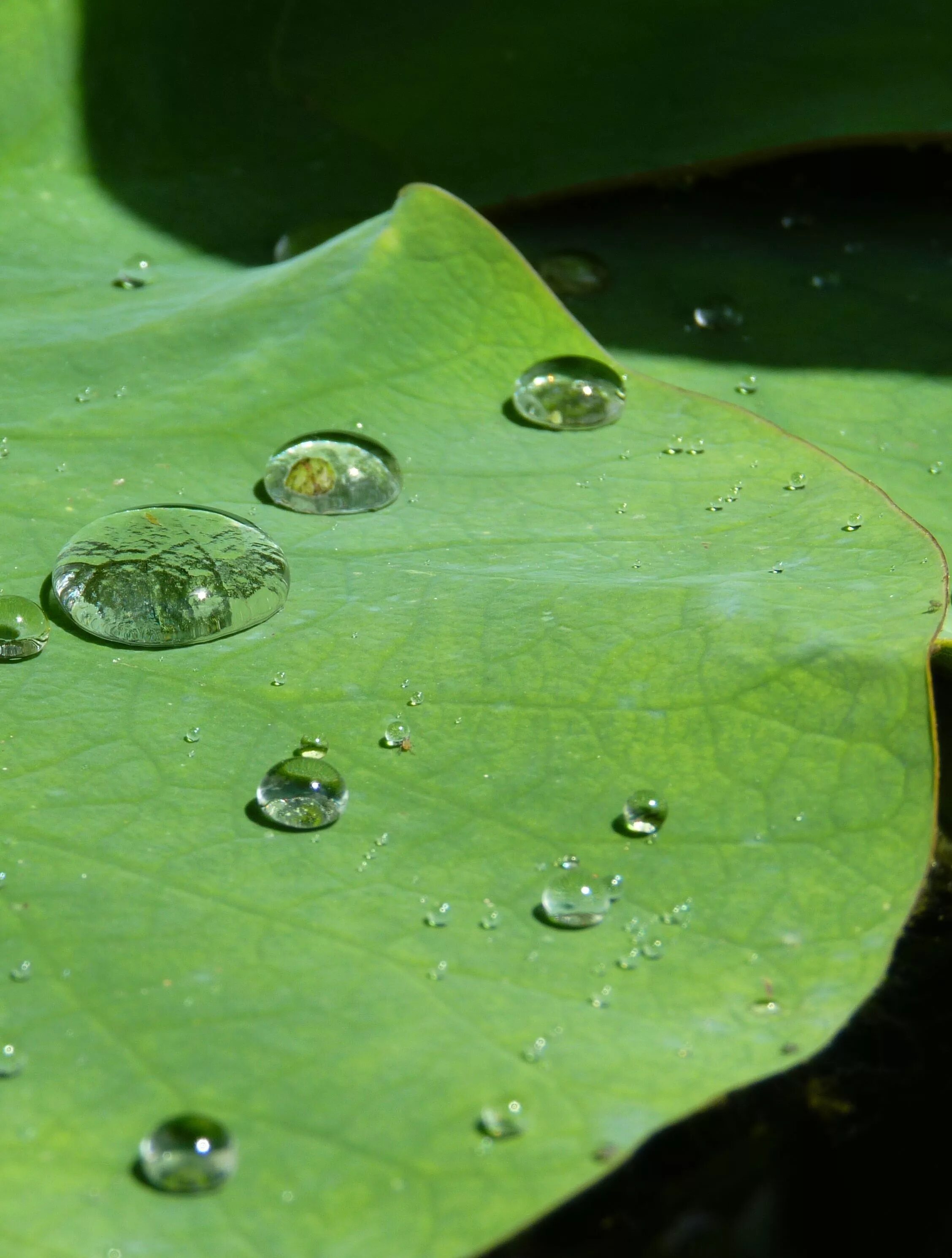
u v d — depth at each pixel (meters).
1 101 0.52
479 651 0.46
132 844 0.45
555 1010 0.44
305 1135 0.43
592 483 0.48
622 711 0.46
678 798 0.45
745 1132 0.45
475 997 0.44
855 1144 0.45
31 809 0.45
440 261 0.50
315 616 0.47
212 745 0.45
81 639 0.46
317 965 0.44
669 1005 0.44
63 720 0.45
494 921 0.44
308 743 0.45
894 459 0.50
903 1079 0.45
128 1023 0.43
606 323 0.52
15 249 0.52
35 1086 0.43
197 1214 0.42
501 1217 0.42
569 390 0.49
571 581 0.47
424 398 0.49
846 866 0.45
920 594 0.46
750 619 0.46
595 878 0.45
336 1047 0.43
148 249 0.52
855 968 0.44
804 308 0.52
